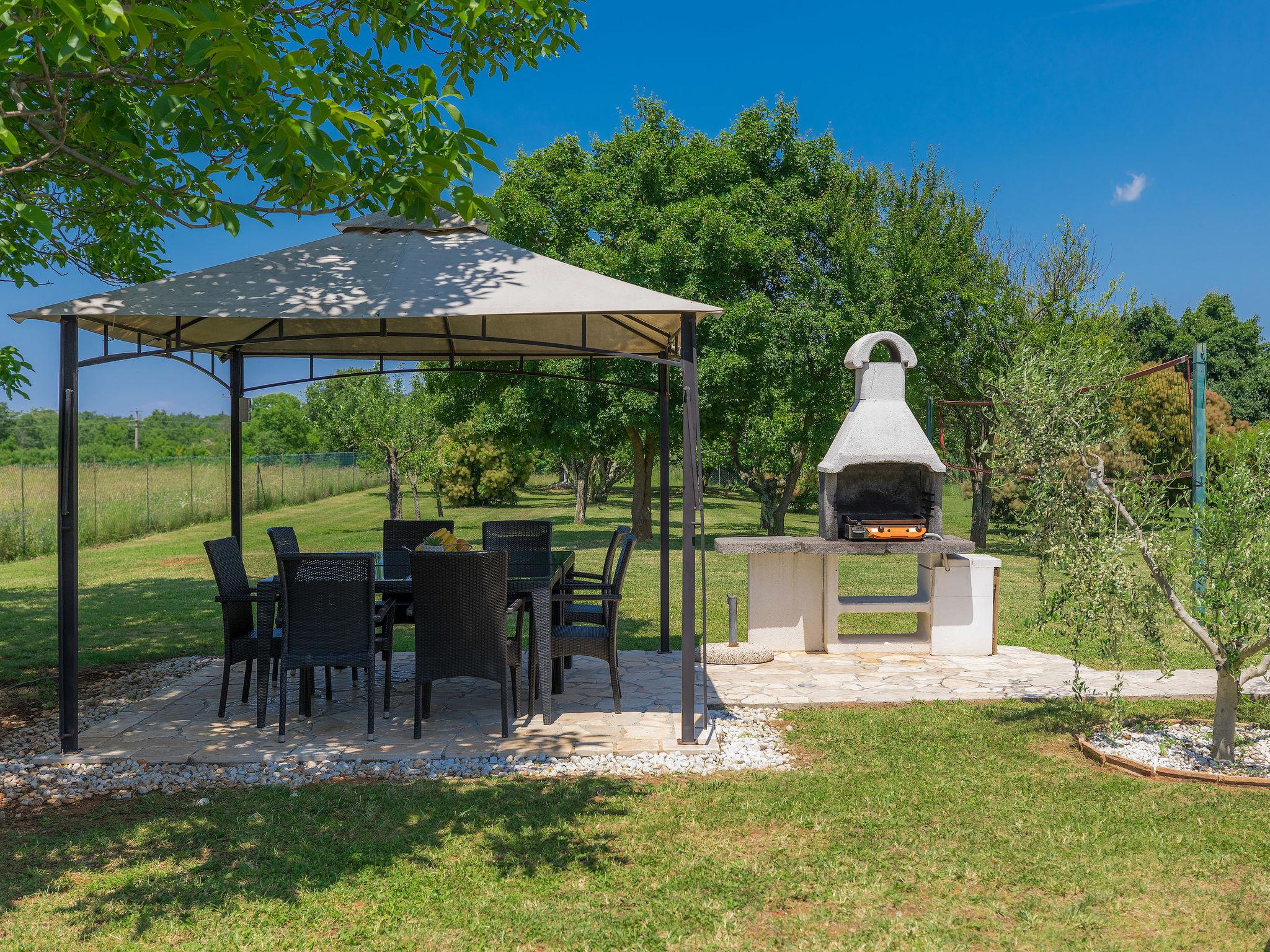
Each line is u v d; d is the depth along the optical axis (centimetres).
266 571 1447
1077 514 522
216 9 411
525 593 620
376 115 484
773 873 364
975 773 489
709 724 595
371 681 551
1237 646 485
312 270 568
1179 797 450
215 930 316
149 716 608
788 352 1850
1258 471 503
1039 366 537
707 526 2644
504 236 1873
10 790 469
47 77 426
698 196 1864
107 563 1605
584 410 1816
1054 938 312
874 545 815
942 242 2131
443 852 385
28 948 303
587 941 309
